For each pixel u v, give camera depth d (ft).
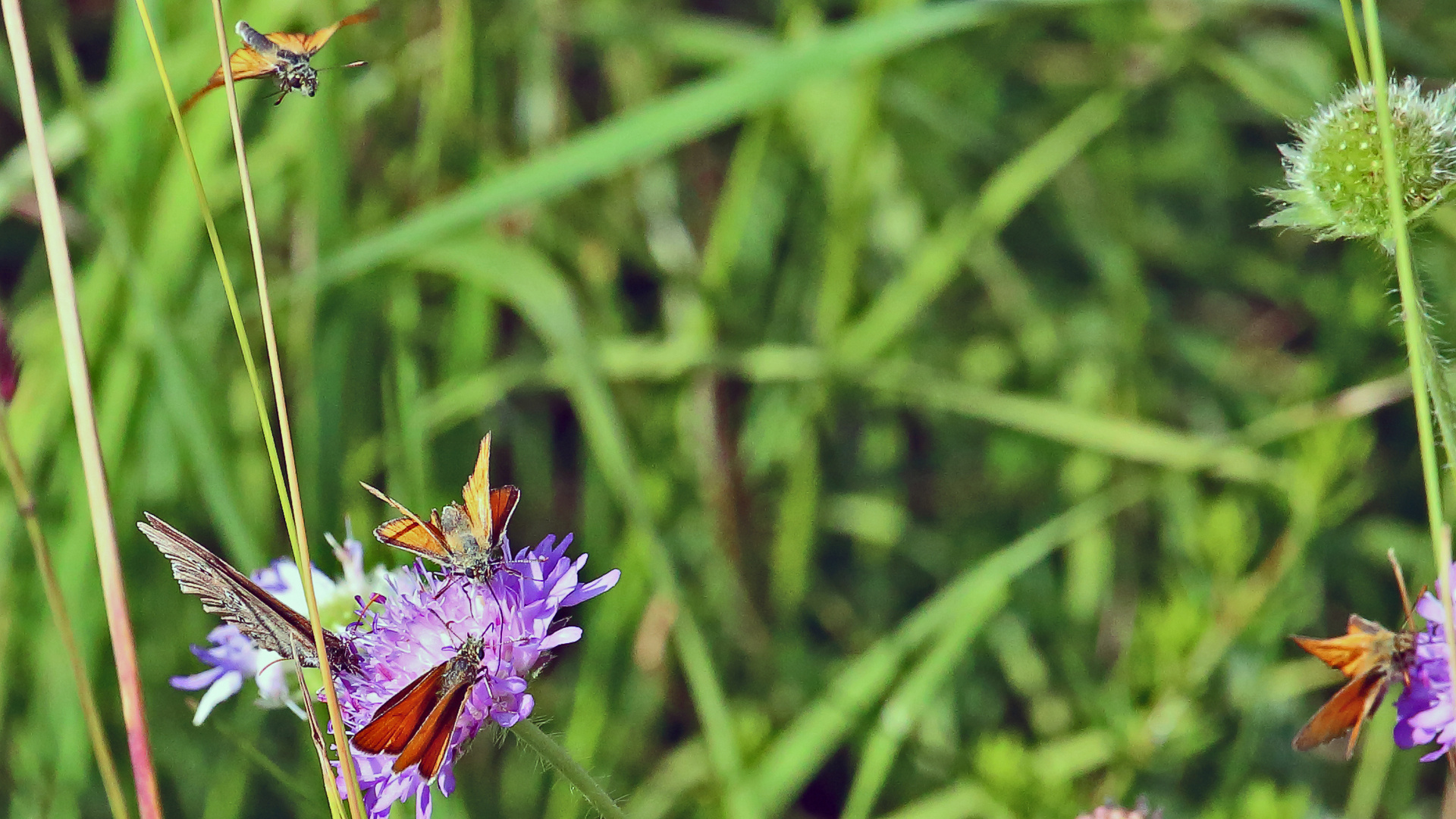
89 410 1.86
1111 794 2.23
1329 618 2.51
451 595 1.84
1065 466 2.66
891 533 2.64
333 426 2.32
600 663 2.35
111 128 2.31
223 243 2.36
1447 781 2.31
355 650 1.84
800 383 2.61
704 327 2.60
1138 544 2.61
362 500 2.33
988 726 2.39
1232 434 2.51
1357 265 2.65
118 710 2.28
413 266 2.35
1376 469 2.61
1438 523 1.75
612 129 2.25
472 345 2.48
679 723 2.42
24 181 2.31
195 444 2.20
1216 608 2.26
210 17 2.34
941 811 2.23
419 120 2.68
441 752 1.80
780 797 2.22
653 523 2.21
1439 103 1.90
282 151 2.45
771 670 2.43
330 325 2.35
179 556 1.83
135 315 2.27
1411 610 1.78
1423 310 1.86
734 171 2.60
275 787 2.26
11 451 1.80
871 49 2.25
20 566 2.26
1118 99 2.65
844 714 2.23
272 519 2.29
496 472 2.66
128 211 2.30
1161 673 2.23
